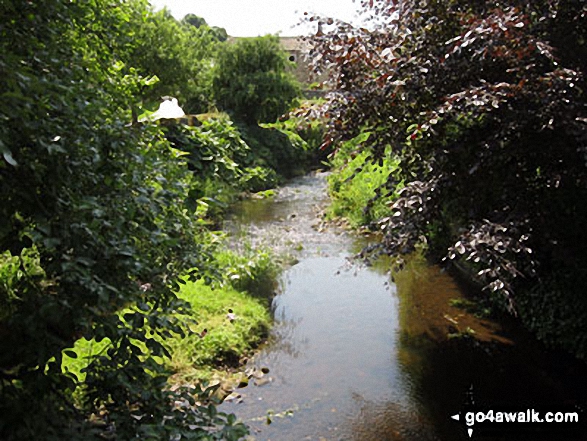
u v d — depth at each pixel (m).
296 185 13.80
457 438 3.14
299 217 9.59
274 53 16.45
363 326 4.84
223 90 15.93
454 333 4.56
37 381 1.90
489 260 3.02
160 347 2.20
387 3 4.18
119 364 2.31
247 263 5.64
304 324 4.92
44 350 1.88
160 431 2.10
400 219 3.62
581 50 3.44
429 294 5.49
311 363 4.14
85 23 2.64
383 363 4.12
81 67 2.48
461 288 5.60
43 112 1.84
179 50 13.26
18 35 2.03
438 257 6.36
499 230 3.06
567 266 3.79
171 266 2.50
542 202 3.44
